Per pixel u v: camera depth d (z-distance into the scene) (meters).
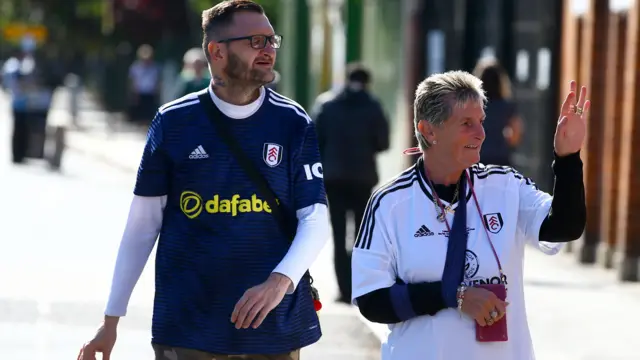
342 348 28.81
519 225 14.70
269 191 15.23
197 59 47.62
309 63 82.75
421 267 14.39
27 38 138.12
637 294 35.38
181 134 15.22
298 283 15.47
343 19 71.00
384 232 14.57
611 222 39.91
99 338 15.72
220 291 15.14
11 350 27.97
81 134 111.00
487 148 33.72
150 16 100.12
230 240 15.16
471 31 53.03
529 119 47.53
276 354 15.29
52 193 63.03
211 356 15.20
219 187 15.18
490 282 14.34
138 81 113.69
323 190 15.49
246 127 15.25
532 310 32.88
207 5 102.75
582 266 40.78
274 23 96.94
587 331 30.20
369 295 14.52
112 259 41.19
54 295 34.38
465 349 14.20
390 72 61.81
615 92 39.50
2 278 36.91
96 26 138.62
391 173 61.25
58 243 44.88
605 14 41.03
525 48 48.09
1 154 87.75
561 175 14.16
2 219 51.75
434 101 14.31
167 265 15.35
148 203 15.43
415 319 14.43
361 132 33.97
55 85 82.69
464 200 14.45
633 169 37.50
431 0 55.81
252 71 15.09
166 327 15.27
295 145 15.39
